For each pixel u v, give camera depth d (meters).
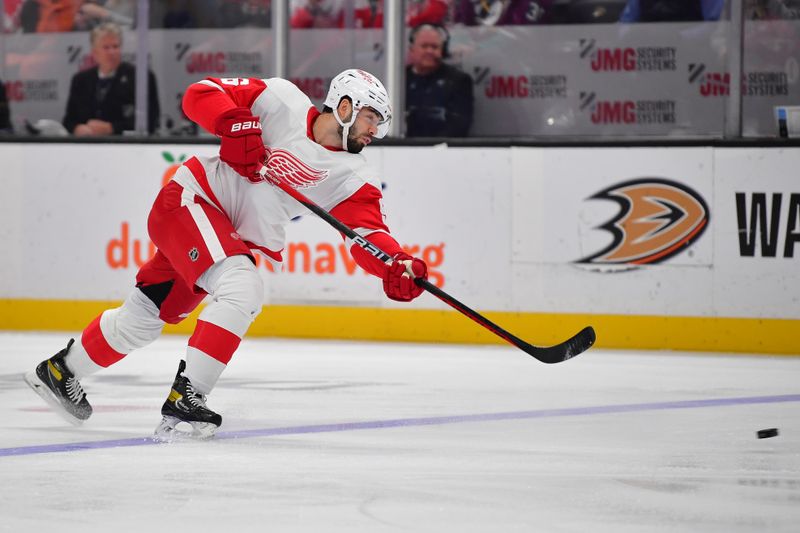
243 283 12.65
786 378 20.41
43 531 8.41
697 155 25.67
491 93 30.22
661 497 9.88
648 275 25.94
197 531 8.45
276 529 8.54
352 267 27.11
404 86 28.91
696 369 21.83
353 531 8.50
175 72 31.48
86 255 28.38
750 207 25.50
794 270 25.30
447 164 26.78
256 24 31.09
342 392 17.80
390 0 28.42
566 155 26.25
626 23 29.56
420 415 15.30
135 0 30.72
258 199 13.07
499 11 29.89
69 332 28.14
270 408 15.90
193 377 12.73
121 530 8.46
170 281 13.40
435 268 26.91
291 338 27.41
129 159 28.16
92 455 11.79
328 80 30.91
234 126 12.45
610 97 29.84
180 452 12.02
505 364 22.33
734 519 9.00
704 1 29.12
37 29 31.48
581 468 11.31
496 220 26.59
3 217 28.73
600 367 22.02
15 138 28.66
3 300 28.81
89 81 31.03
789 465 11.59
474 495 9.91
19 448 12.26
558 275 26.36
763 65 28.81
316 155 12.98
